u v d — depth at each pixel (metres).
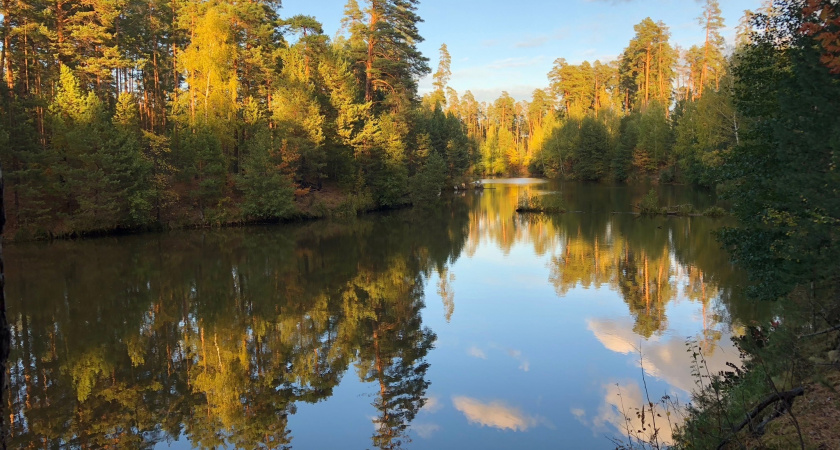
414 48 49.91
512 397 10.05
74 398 10.49
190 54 35.88
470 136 91.06
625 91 87.38
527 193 57.69
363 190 43.78
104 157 28.80
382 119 45.12
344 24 48.75
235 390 10.82
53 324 15.14
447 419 9.32
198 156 33.44
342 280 20.22
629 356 11.70
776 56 9.26
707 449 5.95
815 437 5.21
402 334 13.96
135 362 12.34
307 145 36.72
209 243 28.81
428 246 27.67
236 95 39.19
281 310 16.31
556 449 8.12
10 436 8.98
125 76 40.53
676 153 52.44
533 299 16.84
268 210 36.19
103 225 30.33
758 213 9.75
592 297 16.75
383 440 8.66
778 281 8.90
